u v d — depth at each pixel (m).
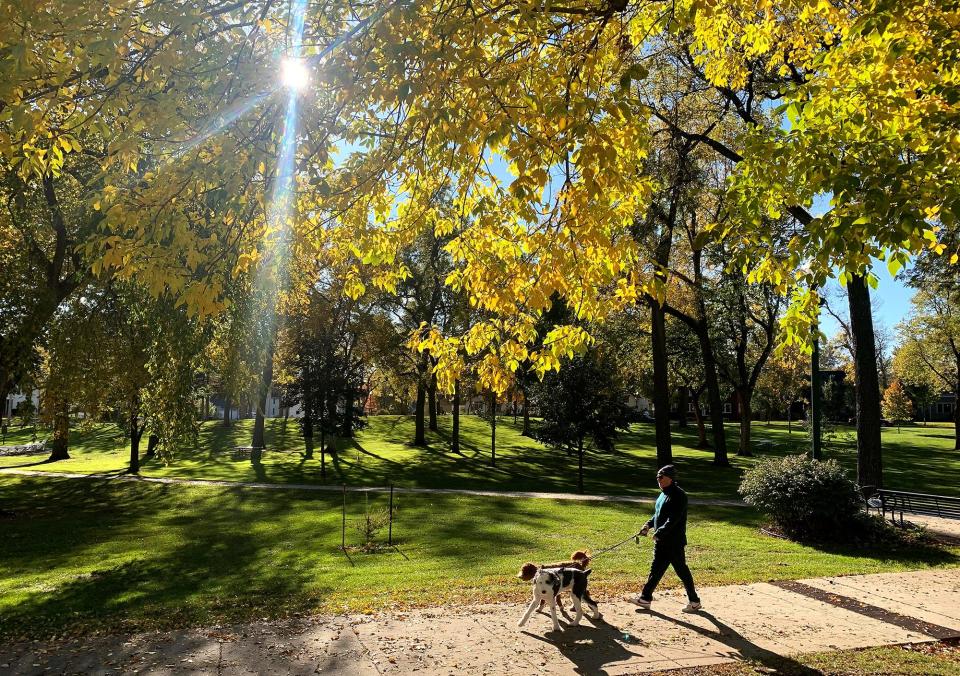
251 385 16.86
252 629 6.59
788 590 8.20
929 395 71.81
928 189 4.72
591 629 6.53
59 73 4.98
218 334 16.59
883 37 5.35
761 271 6.11
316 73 4.78
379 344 33.75
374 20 4.64
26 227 17.23
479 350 6.49
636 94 9.88
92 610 7.89
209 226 5.48
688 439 47.78
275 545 12.90
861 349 14.41
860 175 4.80
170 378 15.33
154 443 31.89
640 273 5.92
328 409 27.05
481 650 5.90
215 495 21.19
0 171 9.40
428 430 46.03
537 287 5.04
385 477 26.34
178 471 28.17
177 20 4.67
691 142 14.91
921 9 5.31
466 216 6.34
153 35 5.02
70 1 4.51
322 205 5.55
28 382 18.78
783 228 11.55
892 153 5.08
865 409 14.24
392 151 5.32
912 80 5.54
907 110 5.47
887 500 13.55
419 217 6.24
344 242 6.21
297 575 9.89
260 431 32.75
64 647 6.12
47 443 43.12
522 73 5.30
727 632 6.43
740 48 9.31
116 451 38.50
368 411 65.94
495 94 4.44
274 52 5.12
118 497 21.33
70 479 25.55
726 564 9.98
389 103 4.80
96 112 5.02
